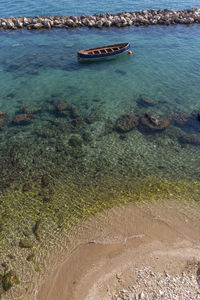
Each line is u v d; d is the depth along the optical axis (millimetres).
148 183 19406
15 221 16672
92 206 17656
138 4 61531
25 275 13828
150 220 16656
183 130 24656
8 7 60594
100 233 15898
